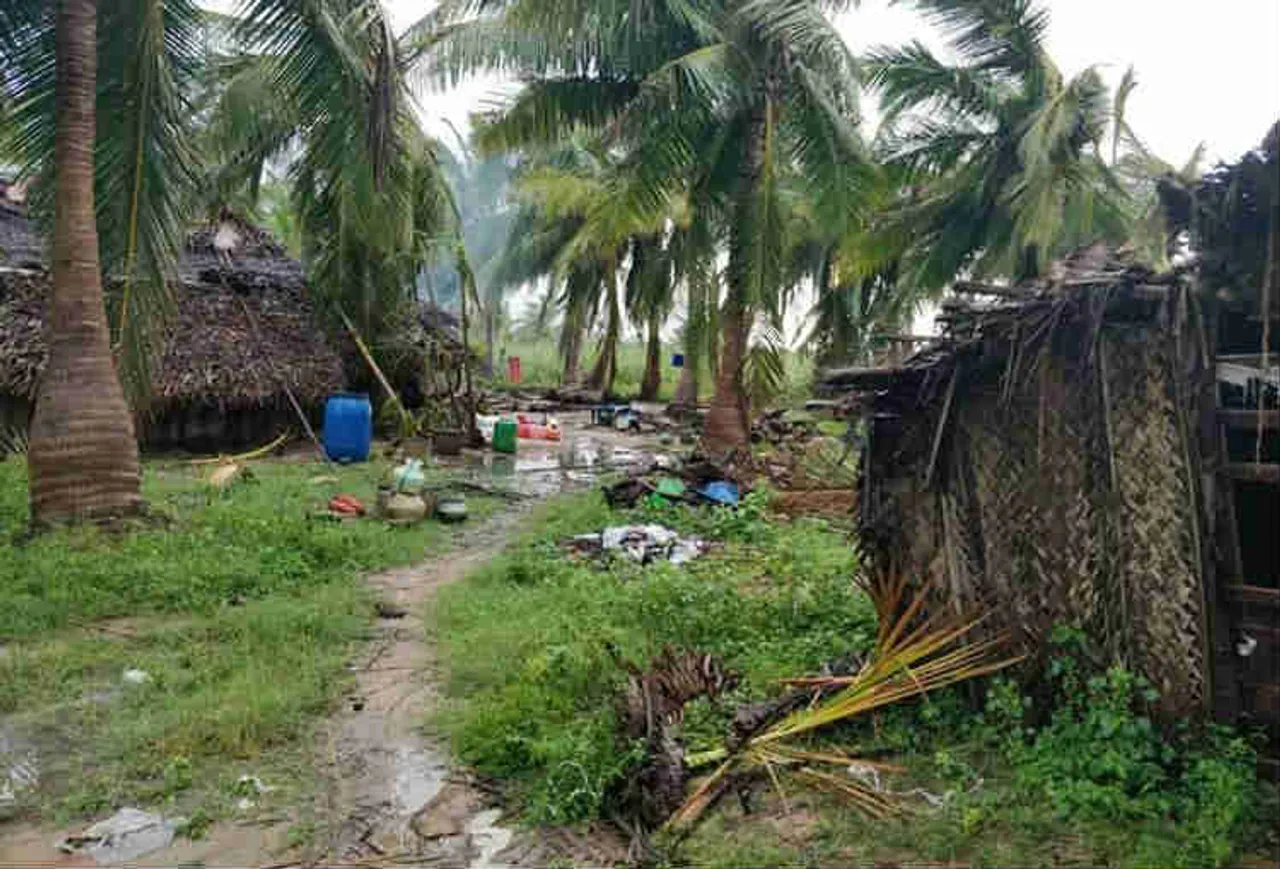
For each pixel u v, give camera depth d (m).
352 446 13.92
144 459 13.07
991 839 3.32
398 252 16.00
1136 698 3.84
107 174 8.38
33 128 8.21
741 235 13.49
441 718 4.54
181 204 8.83
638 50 13.14
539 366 39.12
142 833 3.44
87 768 3.90
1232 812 3.19
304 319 16.23
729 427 13.97
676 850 3.31
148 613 6.07
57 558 6.75
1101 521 4.02
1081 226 12.92
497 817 3.65
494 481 13.28
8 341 11.91
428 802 3.74
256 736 4.25
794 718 4.24
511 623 5.93
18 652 5.17
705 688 4.55
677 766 3.68
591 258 28.41
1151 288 3.78
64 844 3.35
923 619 4.76
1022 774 3.71
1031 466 4.29
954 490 4.60
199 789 3.79
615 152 22.84
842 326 23.19
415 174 16.19
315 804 3.70
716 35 12.66
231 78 14.25
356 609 6.41
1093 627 4.04
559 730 4.19
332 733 4.40
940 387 4.64
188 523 8.28
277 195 27.94
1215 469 3.74
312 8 8.23
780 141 13.30
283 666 5.11
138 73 8.21
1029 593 4.27
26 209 8.54
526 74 13.34
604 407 24.11
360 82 8.73
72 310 7.78
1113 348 3.98
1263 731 3.68
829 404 5.23
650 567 7.58
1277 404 4.01
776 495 11.30
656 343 30.03
